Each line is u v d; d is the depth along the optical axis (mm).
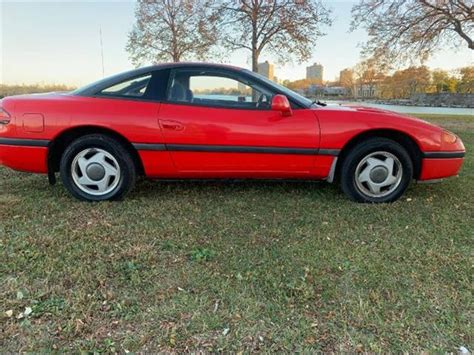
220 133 3141
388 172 3332
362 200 3373
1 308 1806
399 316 1802
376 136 3299
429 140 3260
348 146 3309
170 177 3346
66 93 3289
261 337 1656
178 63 3309
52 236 2598
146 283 2055
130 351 1563
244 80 3277
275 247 2512
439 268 2248
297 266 2260
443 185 3980
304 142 3178
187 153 3188
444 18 14070
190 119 3129
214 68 3299
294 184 3922
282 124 3158
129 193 3576
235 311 1826
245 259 2338
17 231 2668
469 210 3225
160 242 2559
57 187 3740
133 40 16812
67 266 2203
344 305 1883
